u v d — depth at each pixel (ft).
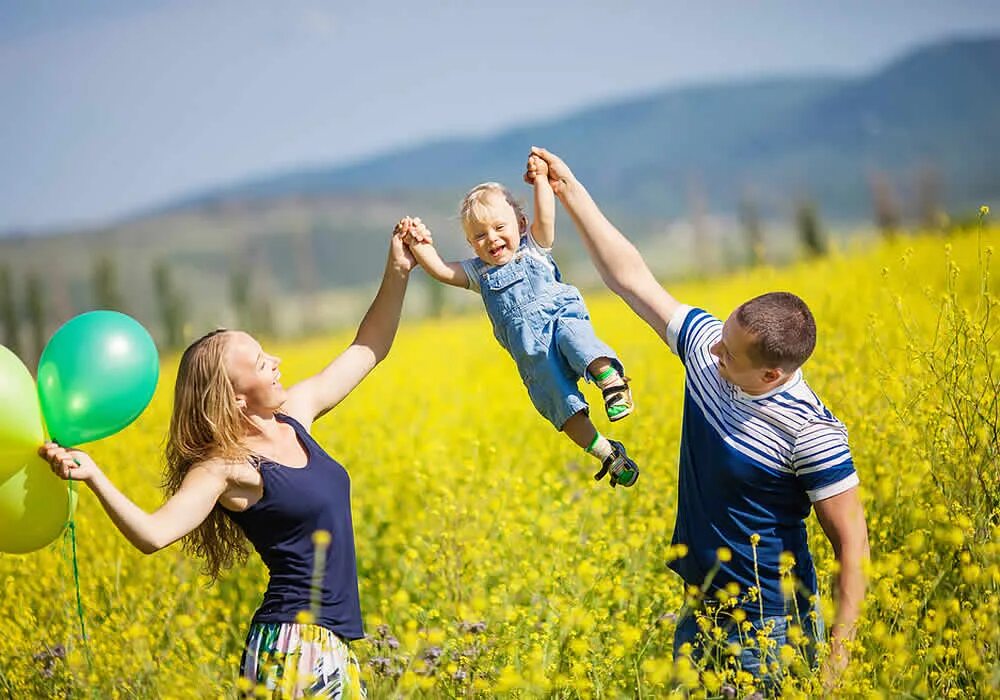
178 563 33.47
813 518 29.48
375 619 28.22
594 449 25.66
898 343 48.60
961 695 20.80
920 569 26.22
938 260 83.97
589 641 23.22
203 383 21.93
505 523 31.55
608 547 29.09
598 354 25.12
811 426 21.43
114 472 47.44
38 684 26.02
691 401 22.63
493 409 54.39
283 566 22.13
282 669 21.47
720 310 75.36
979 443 25.77
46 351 23.32
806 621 22.16
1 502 21.77
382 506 40.34
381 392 64.64
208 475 21.61
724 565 22.26
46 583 31.81
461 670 22.80
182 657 26.63
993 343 34.37
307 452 22.89
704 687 20.86
